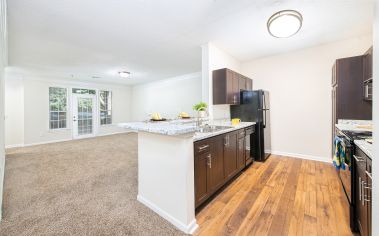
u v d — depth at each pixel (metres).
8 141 5.20
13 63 4.29
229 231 1.58
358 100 2.62
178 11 2.19
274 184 2.48
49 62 4.26
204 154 1.93
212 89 3.27
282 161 3.49
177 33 2.80
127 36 2.90
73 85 6.64
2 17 1.98
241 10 2.18
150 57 4.05
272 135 3.99
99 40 3.04
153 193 1.90
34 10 2.11
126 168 3.23
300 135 3.67
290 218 1.74
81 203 2.03
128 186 2.47
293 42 3.22
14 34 2.74
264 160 3.50
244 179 2.68
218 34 2.86
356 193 1.52
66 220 1.72
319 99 3.44
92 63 4.43
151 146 1.89
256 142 3.53
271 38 3.03
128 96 8.53
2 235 1.52
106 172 3.02
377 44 0.90
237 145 2.76
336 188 2.32
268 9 2.16
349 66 2.67
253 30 2.72
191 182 1.62
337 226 1.62
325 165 3.21
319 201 2.03
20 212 1.84
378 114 0.90
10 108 5.24
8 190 2.34
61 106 6.34
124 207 1.95
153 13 2.23
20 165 3.42
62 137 6.29
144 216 1.79
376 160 0.93
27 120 5.51
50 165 3.42
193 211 1.64
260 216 1.78
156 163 1.84
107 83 7.58
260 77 4.10
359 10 2.20
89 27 2.57
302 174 2.81
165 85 7.04
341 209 1.87
